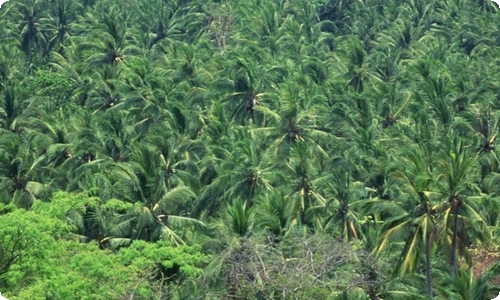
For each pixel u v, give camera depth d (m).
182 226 52.47
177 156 66.75
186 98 86.75
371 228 56.50
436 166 49.06
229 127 75.69
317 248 45.62
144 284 43.56
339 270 45.97
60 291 42.06
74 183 61.31
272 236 47.66
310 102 80.25
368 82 93.81
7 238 43.78
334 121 74.50
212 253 49.78
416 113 79.12
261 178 59.94
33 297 40.91
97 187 53.78
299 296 43.34
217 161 64.94
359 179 62.91
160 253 46.41
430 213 48.06
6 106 83.31
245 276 44.19
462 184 47.50
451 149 54.03
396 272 48.06
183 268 45.56
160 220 51.81
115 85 87.38
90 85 92.44
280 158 63.84
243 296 44.06
